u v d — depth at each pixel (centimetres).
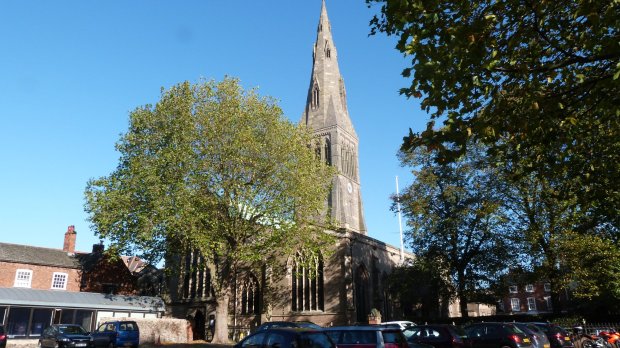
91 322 4216
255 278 5344
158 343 3784
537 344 2178
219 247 3703
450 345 2012
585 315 3750
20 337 3756
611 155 1400
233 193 3822
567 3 1025
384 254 6141
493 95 1048
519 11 1012
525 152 1387
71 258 5050
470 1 1040
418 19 995
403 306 5672
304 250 4581
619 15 920
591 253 3198
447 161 1048
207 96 3869
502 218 3766
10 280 4356
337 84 9656
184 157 3612
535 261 3684
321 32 10050
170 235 3747
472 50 955
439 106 1038
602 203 1491
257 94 4009
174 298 5662
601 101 1055
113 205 3641
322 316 4812
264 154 3797
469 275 3994
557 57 1102
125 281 5238
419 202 4191
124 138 4000
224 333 3841
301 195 3831
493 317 4022
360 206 9306
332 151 8869
